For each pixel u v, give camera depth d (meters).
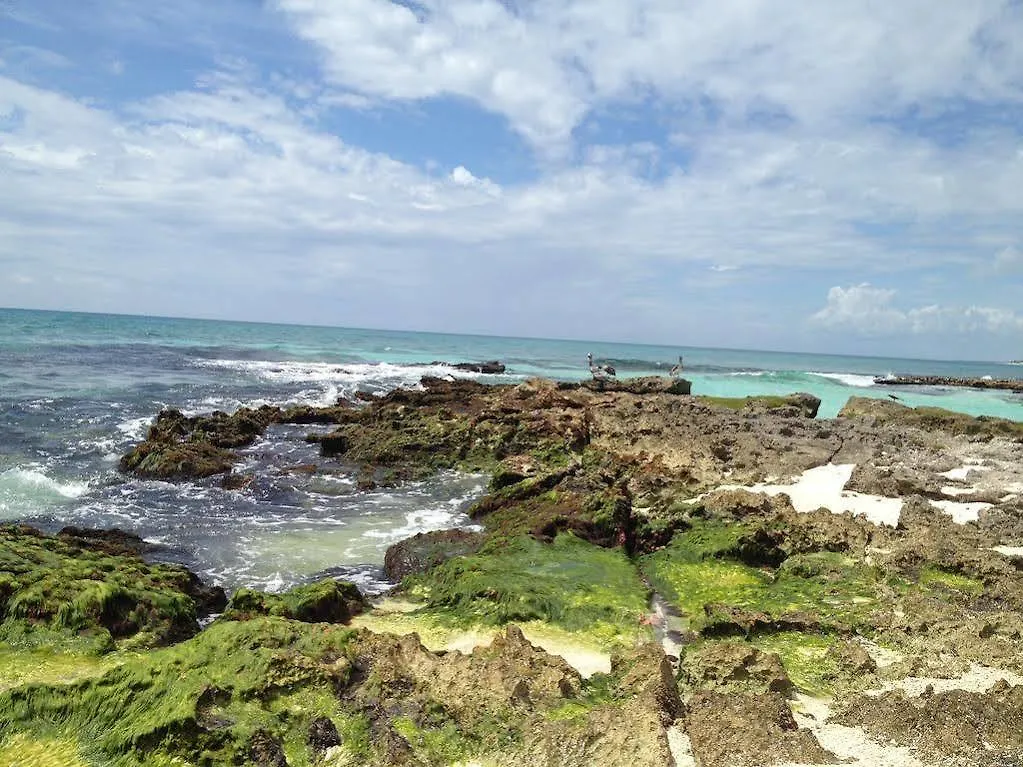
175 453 25.11
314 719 8.02
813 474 24.38
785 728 8.48
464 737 8.12
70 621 10.90
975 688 9.78
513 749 7.95
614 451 26.17
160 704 7.79
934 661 10.68
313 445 30.34
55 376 45.47
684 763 7.71
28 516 19.98
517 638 10.34
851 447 28.62
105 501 21.70
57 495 22.03
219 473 25.08
